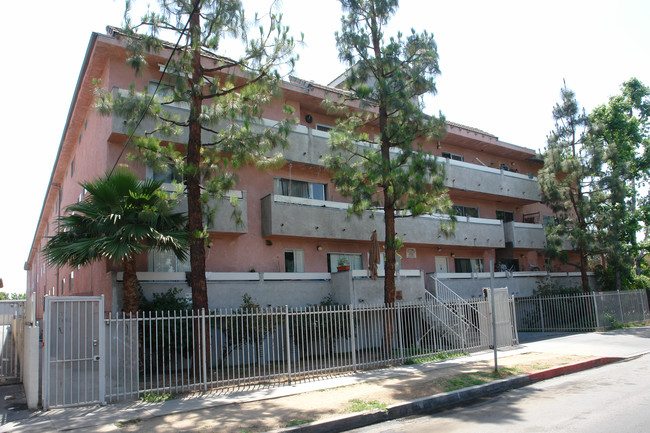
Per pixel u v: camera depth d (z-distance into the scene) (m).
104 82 16.00
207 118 11.76
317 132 18.30
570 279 25.80
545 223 28.27
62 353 9.16
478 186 23.25
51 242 11.46
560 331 21.06
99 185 11.27
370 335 15.85
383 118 15.55
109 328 9.26
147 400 9.16
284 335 14.99
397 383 10.30
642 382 10.08
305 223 17.17
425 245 21.70
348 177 14.50
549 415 7.64
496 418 7.69
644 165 27.50
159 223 11.88
